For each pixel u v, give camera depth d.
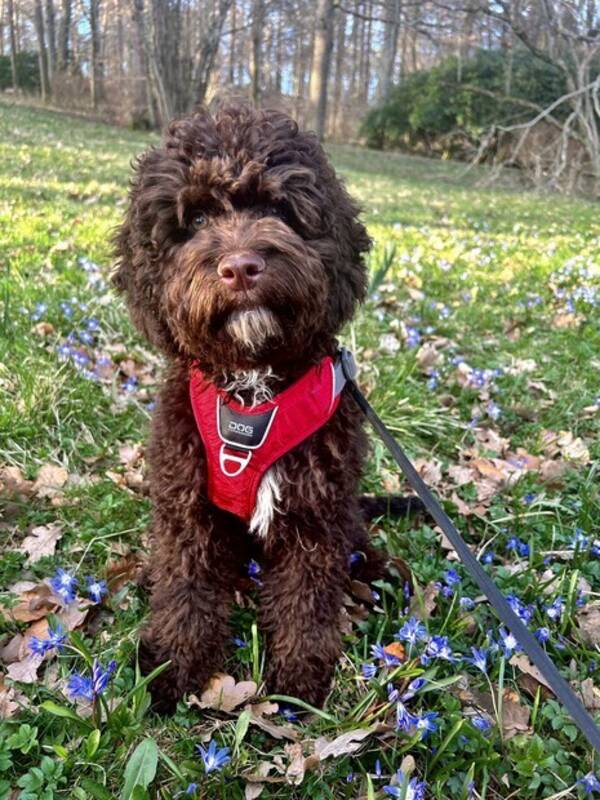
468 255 1.93
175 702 0.55
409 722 0.49
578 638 0.60
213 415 0.53
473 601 0.65
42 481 0.77
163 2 5.40
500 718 0.52
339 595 0.57
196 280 0.49
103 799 0.44
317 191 0.53
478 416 1.00
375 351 1.15
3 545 0.69
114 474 0.79
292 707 0.55
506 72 4.86
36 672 0.55
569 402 1.05
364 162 5.18
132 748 0.50
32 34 9.59
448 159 6.27
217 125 0.53
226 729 0.53
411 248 1.99
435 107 6.17
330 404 0.53
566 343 1.27
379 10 5.52
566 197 3.88
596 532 0.77
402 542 0.72
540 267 1.85
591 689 0.56
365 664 0.54
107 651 0.57
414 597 0.63
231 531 0.58
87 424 0.87
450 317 1.38
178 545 0.56
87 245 1.54
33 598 0.61
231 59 8.41
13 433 0.82
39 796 0.46
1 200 1.97
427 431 0.94
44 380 0.89
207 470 0.54
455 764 0.49
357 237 0.59
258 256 0.48
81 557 0.68
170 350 0.56
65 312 1.08
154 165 0.53
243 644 0.60
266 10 6.01
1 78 7.60
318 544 0.55
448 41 4.62
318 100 4.57
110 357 1.03
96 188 2.37
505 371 1.13
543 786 0.50
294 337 0.51
